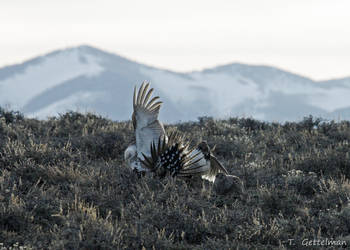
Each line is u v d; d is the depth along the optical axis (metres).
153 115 18.64
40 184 19.08
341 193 18.59
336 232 15.70
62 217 15.05
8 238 13.76
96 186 18.88
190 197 17.53
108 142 25.19
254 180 21.02
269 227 15.62
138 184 18.30
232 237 14.84
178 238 14.76
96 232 13.84
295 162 23.70
